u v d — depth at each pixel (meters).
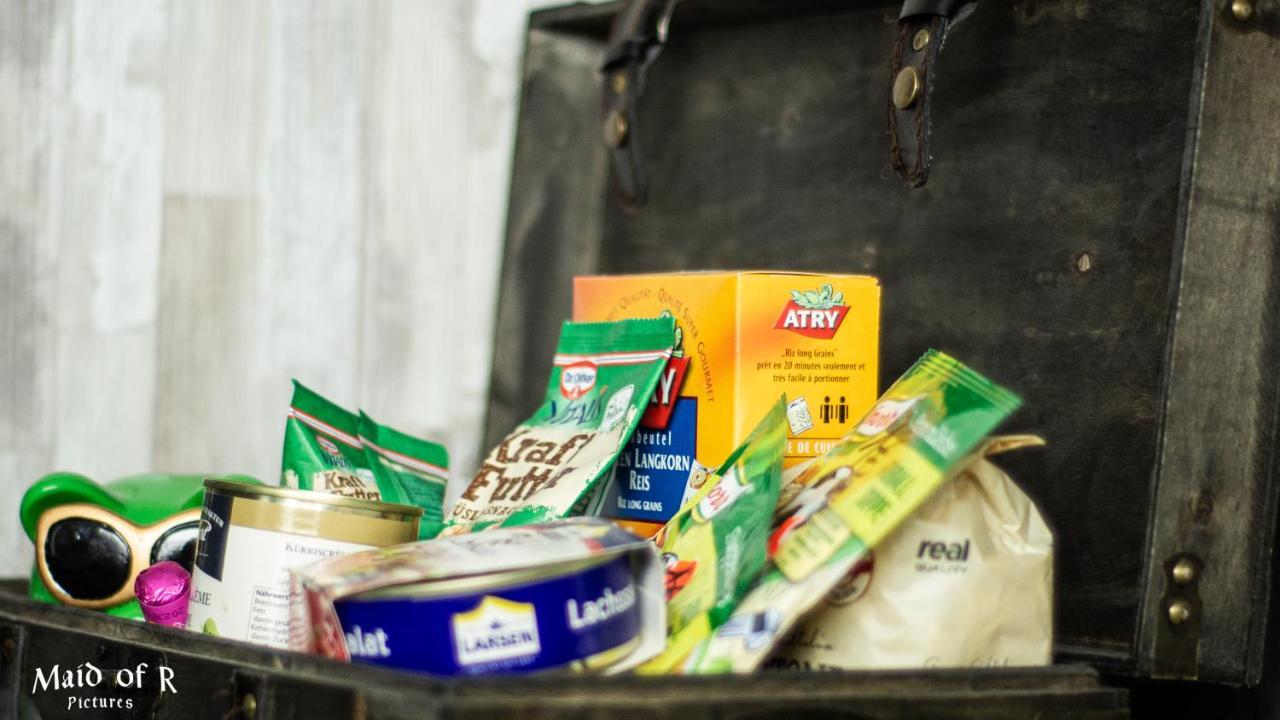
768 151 0.89
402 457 0.81
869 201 0.82
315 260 1.11
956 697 0.51
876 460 0.55
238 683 0.53
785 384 0.67
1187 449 0.62
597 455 0.68
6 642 0.68
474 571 0.50
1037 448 0.71
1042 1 0.74
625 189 0.95
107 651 0.62
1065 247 0.71
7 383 1.03
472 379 1.15
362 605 0.51
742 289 0.67
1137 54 0.69
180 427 1.07
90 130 1.05
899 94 0.73
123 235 1.06
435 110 1.14
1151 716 0.74
